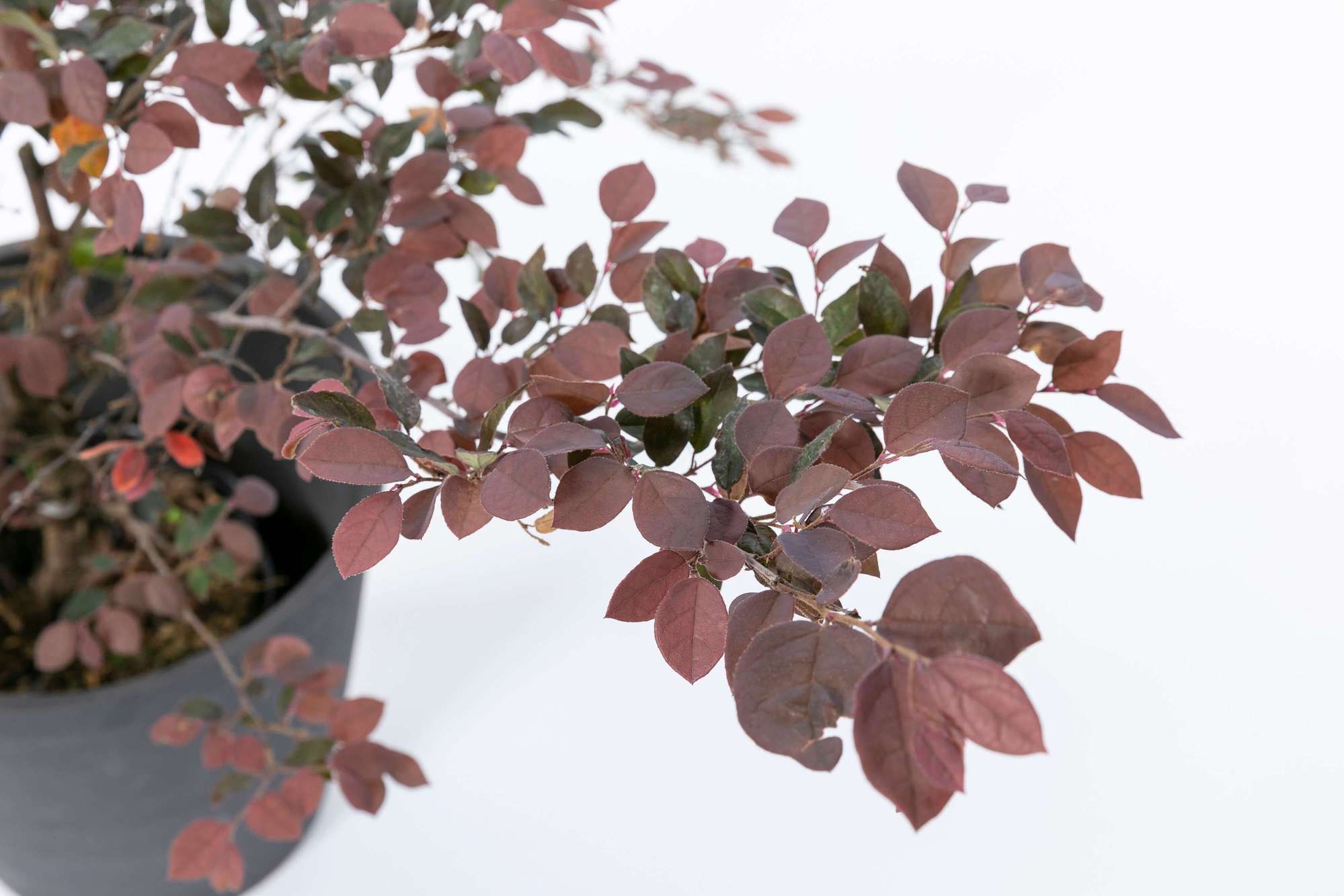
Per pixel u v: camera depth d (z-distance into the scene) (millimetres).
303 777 1041
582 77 871
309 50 880
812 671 668
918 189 834
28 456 1300
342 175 963
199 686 1133
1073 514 783
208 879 1465
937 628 658
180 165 1077
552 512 750
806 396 784
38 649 1225
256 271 1121
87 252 1213
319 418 725
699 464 766
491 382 830
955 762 643
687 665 704
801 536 693
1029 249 832
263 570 1494
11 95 855
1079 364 800
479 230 963
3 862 1438
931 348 815
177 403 1001
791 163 1170
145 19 960
